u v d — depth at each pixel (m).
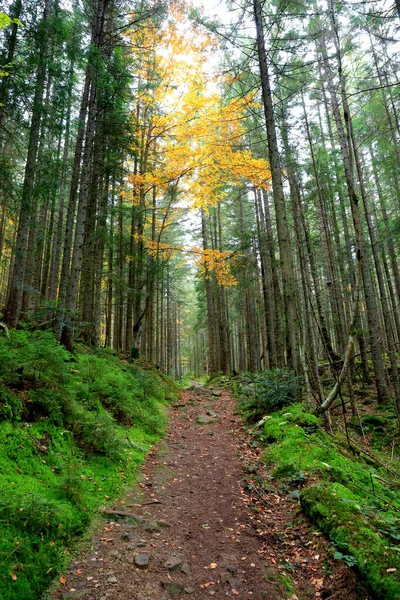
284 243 8.77
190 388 17.91
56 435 4.79
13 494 3.31
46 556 3.02
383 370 11.52
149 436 7.51
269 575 3.36
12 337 5.69
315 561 3.55
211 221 28.06
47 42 8.14
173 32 11.46
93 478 4.66
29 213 8.91
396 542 3.48
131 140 11.57
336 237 17.00
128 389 9.08
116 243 14.41
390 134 13.30
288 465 5.71
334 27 7.32
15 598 2.50
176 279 31.30
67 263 10.14
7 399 4.45
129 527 3.95
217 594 3.07
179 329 48.06
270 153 9.02
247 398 11.73
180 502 4.87
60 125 8.73
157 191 16.06
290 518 4.48
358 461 6.57
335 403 12.02
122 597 2.85
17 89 7.74
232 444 7.70
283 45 9.86
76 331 12.73
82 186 9.67
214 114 12.19
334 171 13.59
